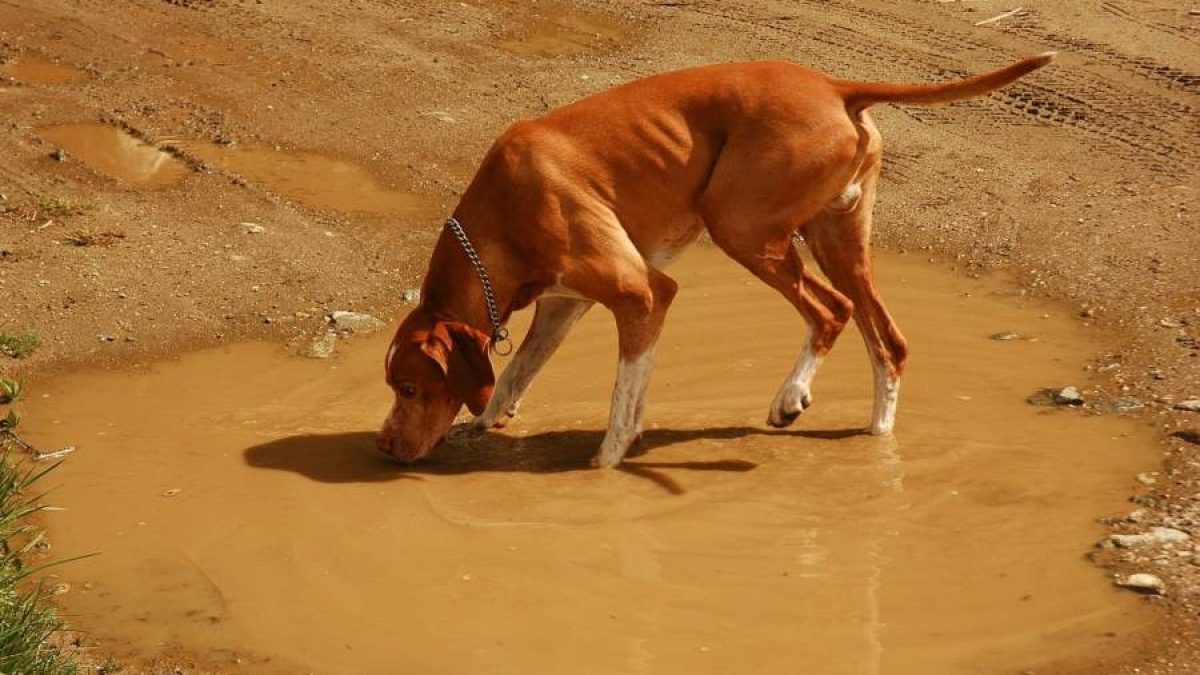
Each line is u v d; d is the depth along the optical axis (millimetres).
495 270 9406
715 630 7656
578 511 8984
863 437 9773
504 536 8719
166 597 8211
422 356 9406
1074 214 13227
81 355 11375
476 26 18422
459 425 10383
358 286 12484
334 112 16016
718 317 11867
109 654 7680
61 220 13430
